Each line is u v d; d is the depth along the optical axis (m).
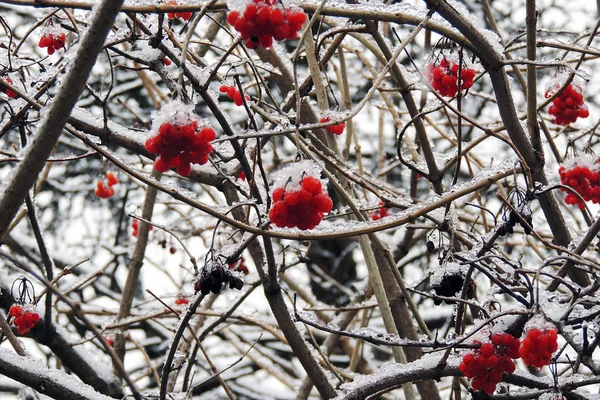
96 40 1.99
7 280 3.85
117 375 4.11
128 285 4.26
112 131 3.03
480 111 6.78
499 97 2.71
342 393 2.97
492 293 2.44
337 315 4.90
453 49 2.88
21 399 3.71
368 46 3.35
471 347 2.23
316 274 7.64
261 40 2.02
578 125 4.38
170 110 1.96
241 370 5.93
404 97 3.21
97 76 6.62
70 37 3.46
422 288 5.81
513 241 5.38
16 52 2.85
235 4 2.00
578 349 2.35
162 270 4.72
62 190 6.62
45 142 2.02
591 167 3.03
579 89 3.15
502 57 2.66
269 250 2.71
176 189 2.61
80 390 2.71
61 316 5.93
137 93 6.83
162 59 2.62
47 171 4.50
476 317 3.05
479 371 2.21
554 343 1.99
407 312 3.71
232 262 2.53
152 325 5.91
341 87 4.27
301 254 3.56
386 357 6.74
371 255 3.12
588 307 2.83
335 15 2.50
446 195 2.76
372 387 2.54
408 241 4.59
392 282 3.72
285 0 2.01
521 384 2.54
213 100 2.47
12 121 2.63
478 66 3.34
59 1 2.45
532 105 2.81
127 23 2.66
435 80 2.88
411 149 3.93
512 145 2.48
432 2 2.38
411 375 2.54
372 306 4.02
